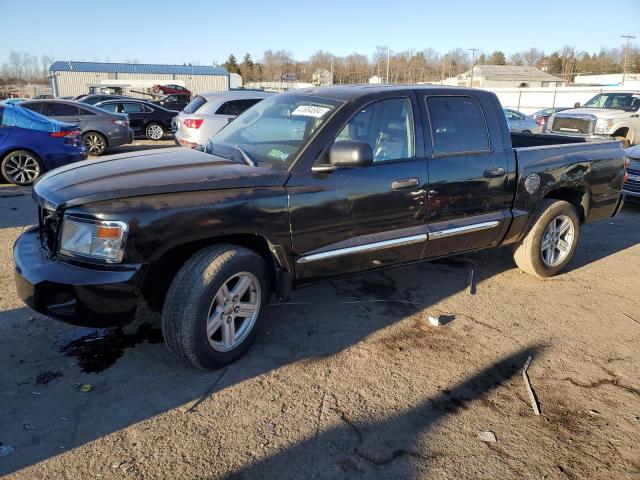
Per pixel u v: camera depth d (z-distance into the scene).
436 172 4.12
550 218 5.03
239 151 3.79
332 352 3.68
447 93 4.36
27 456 2.58
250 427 2.86
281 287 3.57
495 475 2.60
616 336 4.11
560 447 2.82
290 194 3.42
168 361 3.48
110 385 3.19
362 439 2.81
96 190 3.01
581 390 3.35
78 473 2.48
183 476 2.50
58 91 53.66
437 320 4.14
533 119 22.69
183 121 10.99
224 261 3.19
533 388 3.35
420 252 4.23
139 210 2.94
